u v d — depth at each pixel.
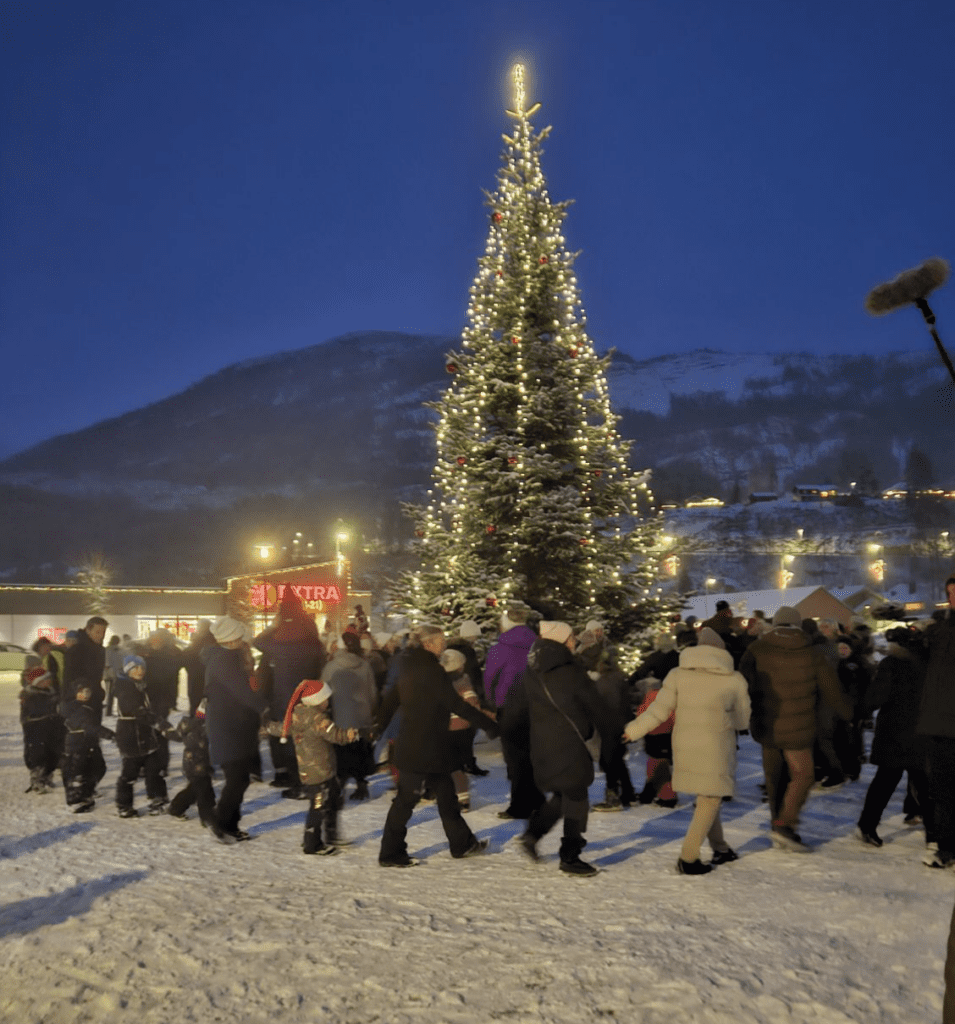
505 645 9.28
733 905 5.93
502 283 18.47
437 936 5.41
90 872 7.44
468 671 12.20
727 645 13.19
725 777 6.79
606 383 18.53
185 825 9.41
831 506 192.75
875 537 165.25
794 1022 4.19
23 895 6.85
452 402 18.17
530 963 4.93
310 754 7.87
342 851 7.89
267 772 13.09
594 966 4.85
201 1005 4.57
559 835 8.34
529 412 17.55
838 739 11.61
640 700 11.10
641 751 14.32
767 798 10.18
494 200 18.80
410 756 7.29
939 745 6.90
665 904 5.97
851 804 9.95
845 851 7.55
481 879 6.74
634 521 18.50
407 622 17.62
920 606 79.00
